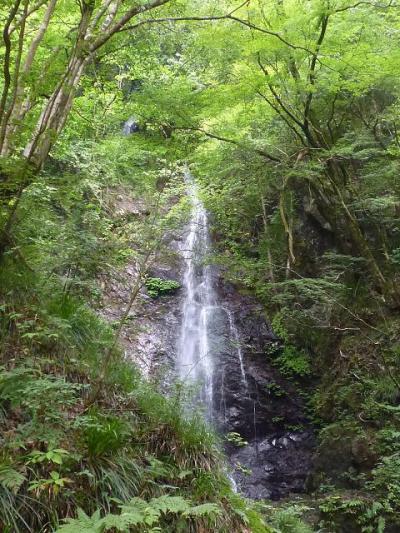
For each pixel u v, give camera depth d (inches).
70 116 392.2
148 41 340.8
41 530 127.1
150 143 329.1
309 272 479.2
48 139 191.6
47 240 215.3
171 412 192.4
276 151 419.8
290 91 372.5
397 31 374.0
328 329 443.5
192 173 390.9
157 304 485.1
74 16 298.5
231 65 353.7
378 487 299.4
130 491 151.9
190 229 532.1
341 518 288.5
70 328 197.8
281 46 317.7
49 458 127.6
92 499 141.0
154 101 350.9
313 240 489.7
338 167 443.8
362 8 356.5
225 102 353.4
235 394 438.3
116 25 203.2
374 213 434.3
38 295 196.4
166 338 450.3
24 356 169.8
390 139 442.9
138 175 260.5
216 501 172.9
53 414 144.9
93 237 216.2
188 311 493.0
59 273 225.9
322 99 418.0
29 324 173.9
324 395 414.0
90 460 148.9
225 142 385.4
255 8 323.6
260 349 475.2
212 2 325.1
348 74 355.3
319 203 441.7
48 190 231.1
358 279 437.7
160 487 160.1
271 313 502.6
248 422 425.4
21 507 127.7
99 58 293.4
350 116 462.9
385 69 334.6
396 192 418.9
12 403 144.0
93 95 411.2
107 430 154.0
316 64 382.6
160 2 209.8
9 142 177.3
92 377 185.0
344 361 410.9
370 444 328.8
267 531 183.3
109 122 414.0
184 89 351.6
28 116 209.6
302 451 403.5
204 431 193.8
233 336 482.9
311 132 431.8
